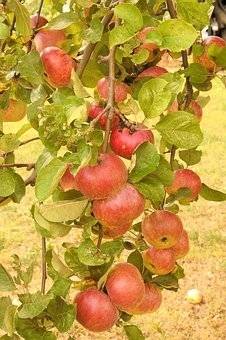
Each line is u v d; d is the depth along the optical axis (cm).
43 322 131
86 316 135
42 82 146
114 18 150
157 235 142
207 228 488
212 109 813
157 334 362
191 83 156
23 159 634
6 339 140
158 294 152
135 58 140
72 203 130
